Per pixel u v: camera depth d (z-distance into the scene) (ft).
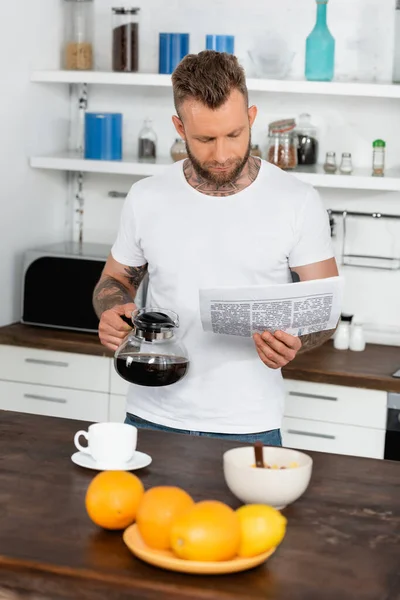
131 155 14.53
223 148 7.66
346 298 13.76
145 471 6.57
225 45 13.05
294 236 8.18
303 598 4.85
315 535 5.62
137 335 7.41
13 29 13.15
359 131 13.50
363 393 11.73
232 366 8.20
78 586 5.06
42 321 13.53
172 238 8.31
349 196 13.58
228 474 5.83
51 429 7.43
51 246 14.32
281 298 7.39
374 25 13.14
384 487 6.45
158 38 13.92
